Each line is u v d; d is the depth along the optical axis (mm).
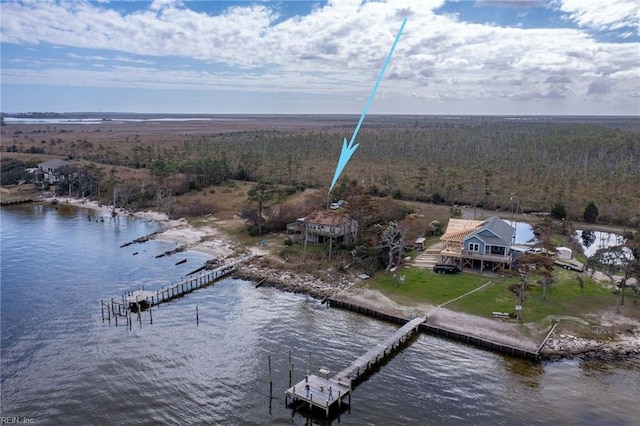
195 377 44969
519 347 48125
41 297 63125
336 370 46000
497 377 44531
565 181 126562
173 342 51656
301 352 49688
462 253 70312
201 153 169875
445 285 64562
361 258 72938
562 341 49469
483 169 143500
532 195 115688
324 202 100625
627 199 109375
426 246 81938
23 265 76250
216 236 92562
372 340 52094
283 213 94625
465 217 99500
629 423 38062
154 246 87500
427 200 114750
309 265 73188
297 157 165625
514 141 197375
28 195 132125
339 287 66000
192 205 111875
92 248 86000
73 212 116750
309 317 58188
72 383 43781
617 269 56688
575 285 63312
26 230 98625
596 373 44812
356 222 84625
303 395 40156
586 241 87375
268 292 66438
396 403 40938
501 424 38125
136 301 60250
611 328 51938
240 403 41094
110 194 127812
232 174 142375
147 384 43781
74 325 55156
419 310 57281
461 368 46156
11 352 48906
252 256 79125
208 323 56562
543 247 71312
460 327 52719
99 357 48312
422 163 158375
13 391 42469
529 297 59719
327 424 38219
